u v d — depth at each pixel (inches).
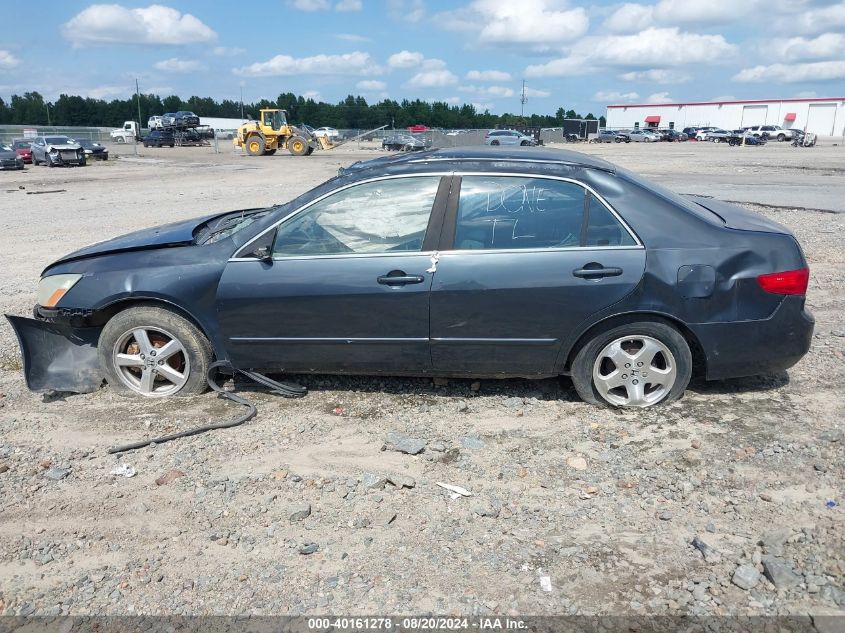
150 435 176.2
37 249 446.0
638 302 170.9
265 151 1792.6
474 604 114.7
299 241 183.0
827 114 3380.9
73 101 5462.6
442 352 180.7
